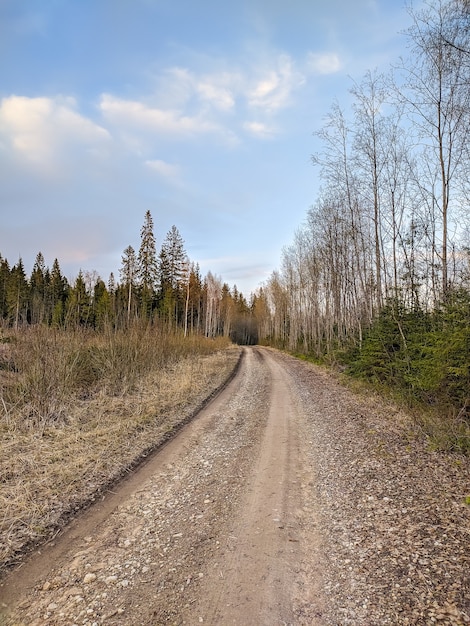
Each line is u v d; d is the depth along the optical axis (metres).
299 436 8.08
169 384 13.16
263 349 50.59
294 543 3.96
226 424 9.14
